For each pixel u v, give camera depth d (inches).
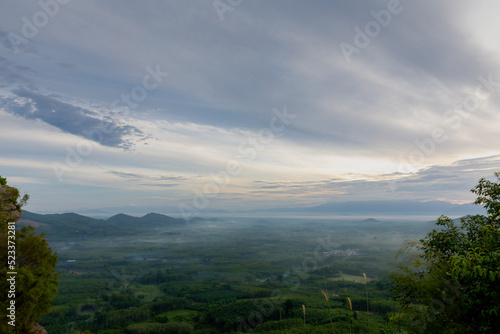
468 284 187.6
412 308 202.4
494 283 167.5
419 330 194.5
